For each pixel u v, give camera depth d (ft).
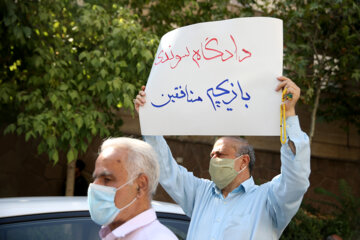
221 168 7.06
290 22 19.69
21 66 16.19
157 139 7.49
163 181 7.54
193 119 6.88
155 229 5.16
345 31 19.19
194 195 7.80
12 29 14.80
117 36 15.02
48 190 21.76
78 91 15.92
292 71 20.02
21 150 21.34
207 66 6.92
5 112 16.40
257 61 6.58
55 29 16.52
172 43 7.38
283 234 17.15
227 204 7.11
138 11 19.24
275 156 24.94
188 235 7.29
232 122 6.59
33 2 15.31
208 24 7.05
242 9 20.17
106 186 5.14
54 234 8.14
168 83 7.20
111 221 5.18
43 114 14.02
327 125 26.53
